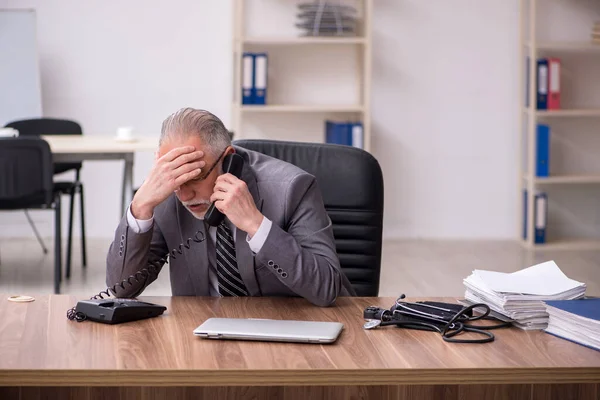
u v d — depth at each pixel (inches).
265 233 78.7
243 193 78.5
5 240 256.5
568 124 270.8
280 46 262.8
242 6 248.7
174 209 86.7
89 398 71.6
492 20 266.4
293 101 265.4
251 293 85.8
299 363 62.0
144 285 85.9
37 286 199.6
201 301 81.4
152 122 261.4
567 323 69.4
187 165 77.7
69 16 254.5
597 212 274.5
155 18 258.4
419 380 61.4
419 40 265.1
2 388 70.1
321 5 250.8
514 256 245.1
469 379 61.6
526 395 73.6
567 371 62.1
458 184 271.0
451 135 269.0
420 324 72.5
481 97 268.4
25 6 252.1
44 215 260.8
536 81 254.7
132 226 82.4
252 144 101.1
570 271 225.8
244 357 63.3
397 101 266.7
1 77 246.5
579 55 267.9
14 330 70.1
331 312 78.2
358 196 99.8
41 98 254.5
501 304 73.2
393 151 268.1
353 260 100.1
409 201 270.2
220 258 86.0
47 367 60.2
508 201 272.8
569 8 267.3
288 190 85.0
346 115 267.1
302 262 78.9
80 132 228.1
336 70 265.6
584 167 272.7
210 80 262.2
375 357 63.7
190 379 60.2
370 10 249.8
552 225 274.2
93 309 73.1
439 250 252.1
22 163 184.1
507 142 270.5
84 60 256.7
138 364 61.2
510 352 65.6
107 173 262.2
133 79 259.3
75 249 245.4
